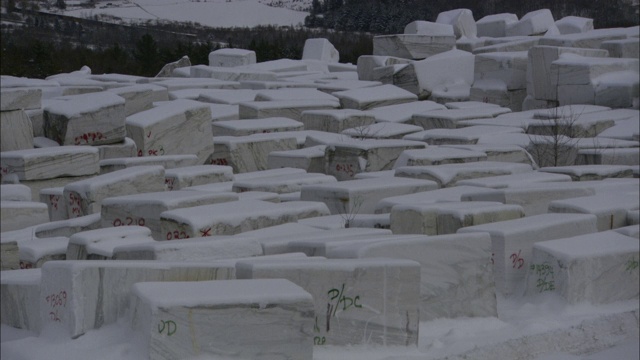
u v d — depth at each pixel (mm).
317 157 13547
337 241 6840
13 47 35594
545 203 9336
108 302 5656
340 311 5832
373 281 5906
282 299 5281
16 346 5719
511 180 10414
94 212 10531
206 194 9367
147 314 5078
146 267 5738
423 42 24797
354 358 5785
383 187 9875
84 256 7559
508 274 7480
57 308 5812
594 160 13438
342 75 26094
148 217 8992
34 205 11078
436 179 10844
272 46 38219
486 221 7977
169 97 20656
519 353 6312
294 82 23156
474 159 12344
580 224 8039
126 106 16906
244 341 5195
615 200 8969
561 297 7246
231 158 14547
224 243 6766
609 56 19812
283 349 5281
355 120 16906
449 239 6746
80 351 5375
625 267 7527
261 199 10047
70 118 13477
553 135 14578
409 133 16031
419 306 6199
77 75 25688
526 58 20312
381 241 6602
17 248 8938
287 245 7109
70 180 12570
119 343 5363
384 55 25156
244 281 5613
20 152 12328
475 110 18109
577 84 17984
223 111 18156
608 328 6941
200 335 5105
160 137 14273
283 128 16297
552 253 7328
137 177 10898
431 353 5988
